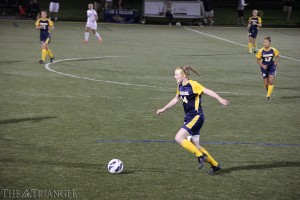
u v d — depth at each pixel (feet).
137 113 120.37
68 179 74.90
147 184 73.72
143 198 68.28
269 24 402.72
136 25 374.02
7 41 261.44
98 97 138.10
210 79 174.50
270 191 71.92
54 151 88.43
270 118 119.14
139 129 105.50
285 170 81.51
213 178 77.05
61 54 224.53
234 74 186.50
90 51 237.86
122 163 78.13
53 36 291.58
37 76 167.84
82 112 119.65
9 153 86.69
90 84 157.17
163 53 238.68
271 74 140.67
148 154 88.28
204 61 218.38
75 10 422.00
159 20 407.64
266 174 79.30
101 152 88.53
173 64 206.08
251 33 249.34
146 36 309.01
